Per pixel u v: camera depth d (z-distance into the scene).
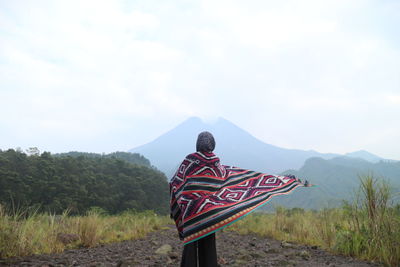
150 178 117.50
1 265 4.35
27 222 5.73
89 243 6.47
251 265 4.51
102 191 93.12
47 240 5.97
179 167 3.53
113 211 93.12
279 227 8.49
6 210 5.68
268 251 5.64
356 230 5.09
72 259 5.00
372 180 4.87
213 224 3.09
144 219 11.70
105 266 4.55
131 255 5.52
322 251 5.41
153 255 5.54
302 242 6.59
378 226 4.68
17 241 5.13
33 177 77.12
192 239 3.05
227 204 3.25
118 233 8.59
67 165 93.81
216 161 3.47
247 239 7.63
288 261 4.55
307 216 9.41
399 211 4.83
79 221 7.33
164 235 8.99
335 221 6.33
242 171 3.91
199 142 3.50
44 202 71.50
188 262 3.22
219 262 4.83
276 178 3.89
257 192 3.56
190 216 3.14
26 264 4.44
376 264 4.23
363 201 4.94
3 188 64.75
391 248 4.30
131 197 104.75
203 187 3.30
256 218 10.65
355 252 4.79
